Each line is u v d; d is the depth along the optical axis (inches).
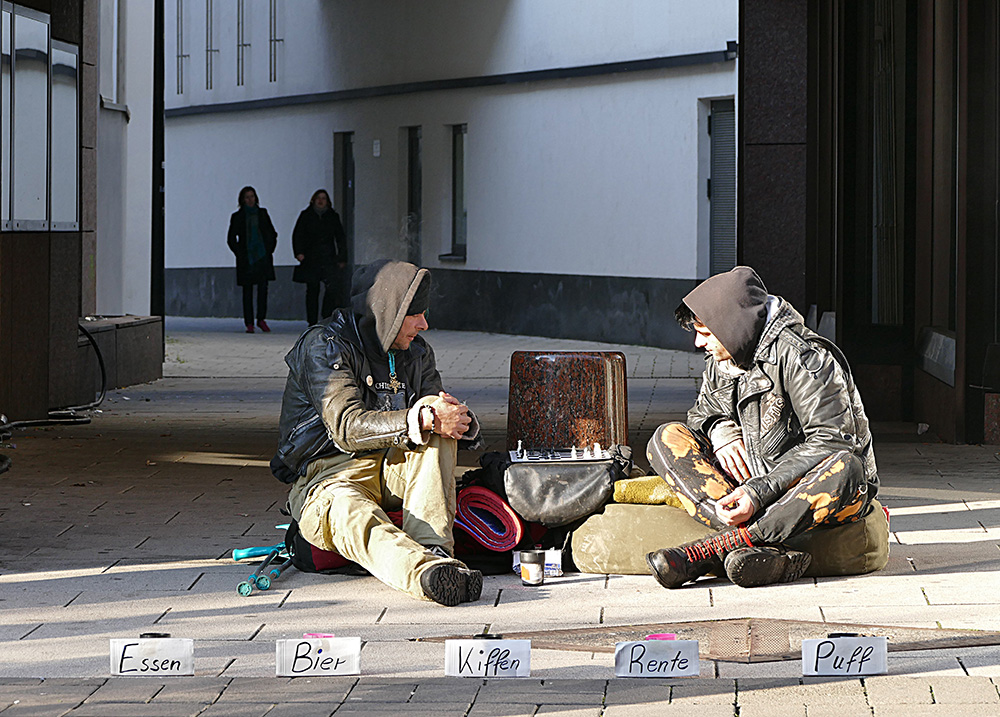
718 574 268.5
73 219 556.4
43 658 218.5
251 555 287.0
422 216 1224.8
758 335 268.2
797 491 262.7
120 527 325.4
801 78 725.9
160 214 815.7
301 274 1123.9
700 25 943.7
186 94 1471.5
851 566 271.0
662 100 982.4
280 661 209.2
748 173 731.4
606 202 1033.5
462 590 250.7
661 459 275.1
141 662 209.8
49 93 525.0
